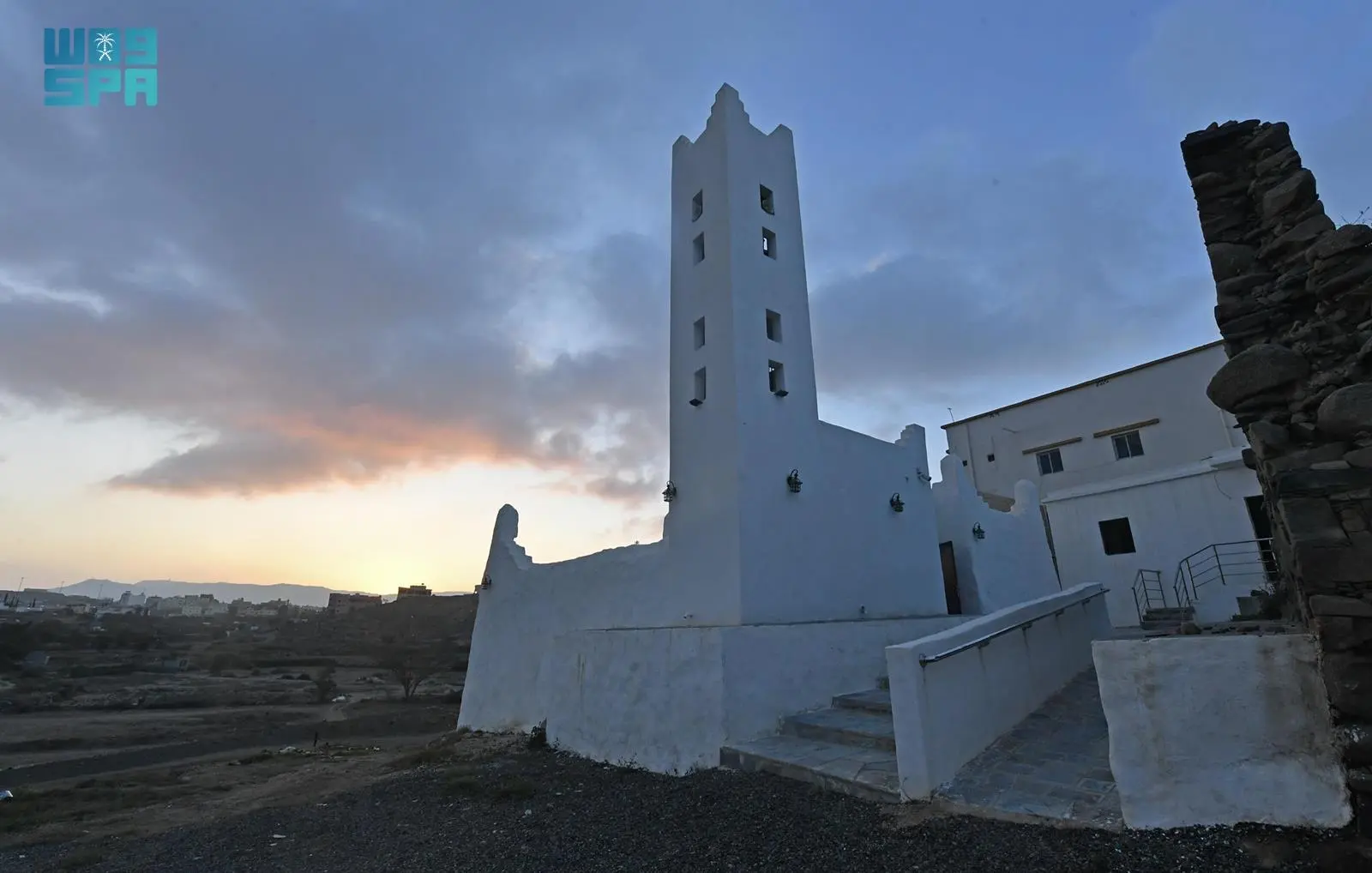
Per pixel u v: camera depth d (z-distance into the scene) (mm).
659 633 9273
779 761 7141
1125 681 4914
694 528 11234
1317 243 5055
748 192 12805
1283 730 4387
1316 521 4438
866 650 10250
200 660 78625
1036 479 23484
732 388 11062
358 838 7047
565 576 14758
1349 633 4168
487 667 16938
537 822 6797
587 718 10391
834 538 11766
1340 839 4000
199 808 10711
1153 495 18297
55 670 65625
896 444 14312
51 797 15188
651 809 6734
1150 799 4645
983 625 7246
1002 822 5070
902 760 5859
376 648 85000
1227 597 16516
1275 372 5012
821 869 4738
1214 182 5898
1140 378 21500
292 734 30453
